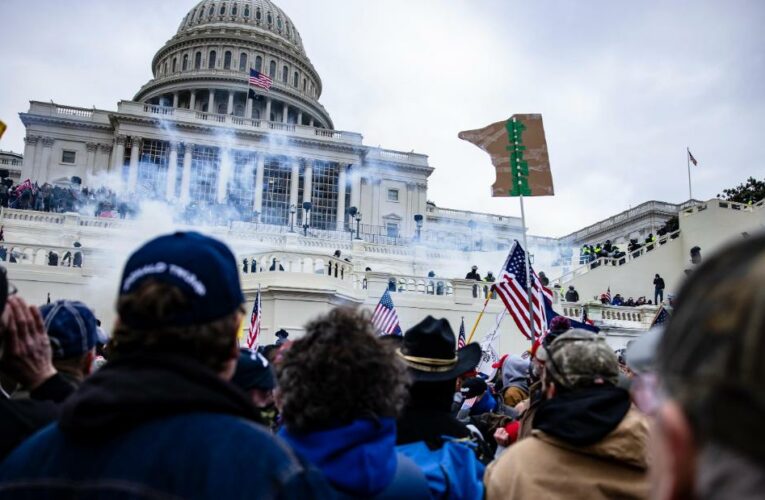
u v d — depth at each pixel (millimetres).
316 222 58375
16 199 34156
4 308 2012
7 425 1965
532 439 2670
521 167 9766
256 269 18516
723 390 728
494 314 19953
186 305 1545
